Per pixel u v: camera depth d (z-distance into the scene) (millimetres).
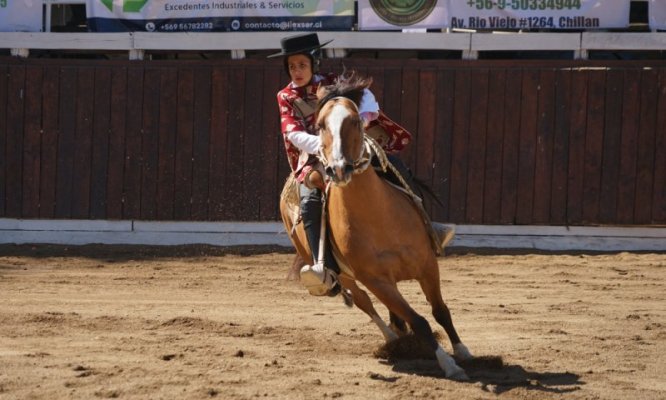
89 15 32438
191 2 32125
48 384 13078
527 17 31188
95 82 32500
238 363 14742
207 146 32281
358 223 13633
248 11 31938
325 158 13031
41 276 26047
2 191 32750
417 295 23562
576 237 31547
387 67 31594
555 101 31391
